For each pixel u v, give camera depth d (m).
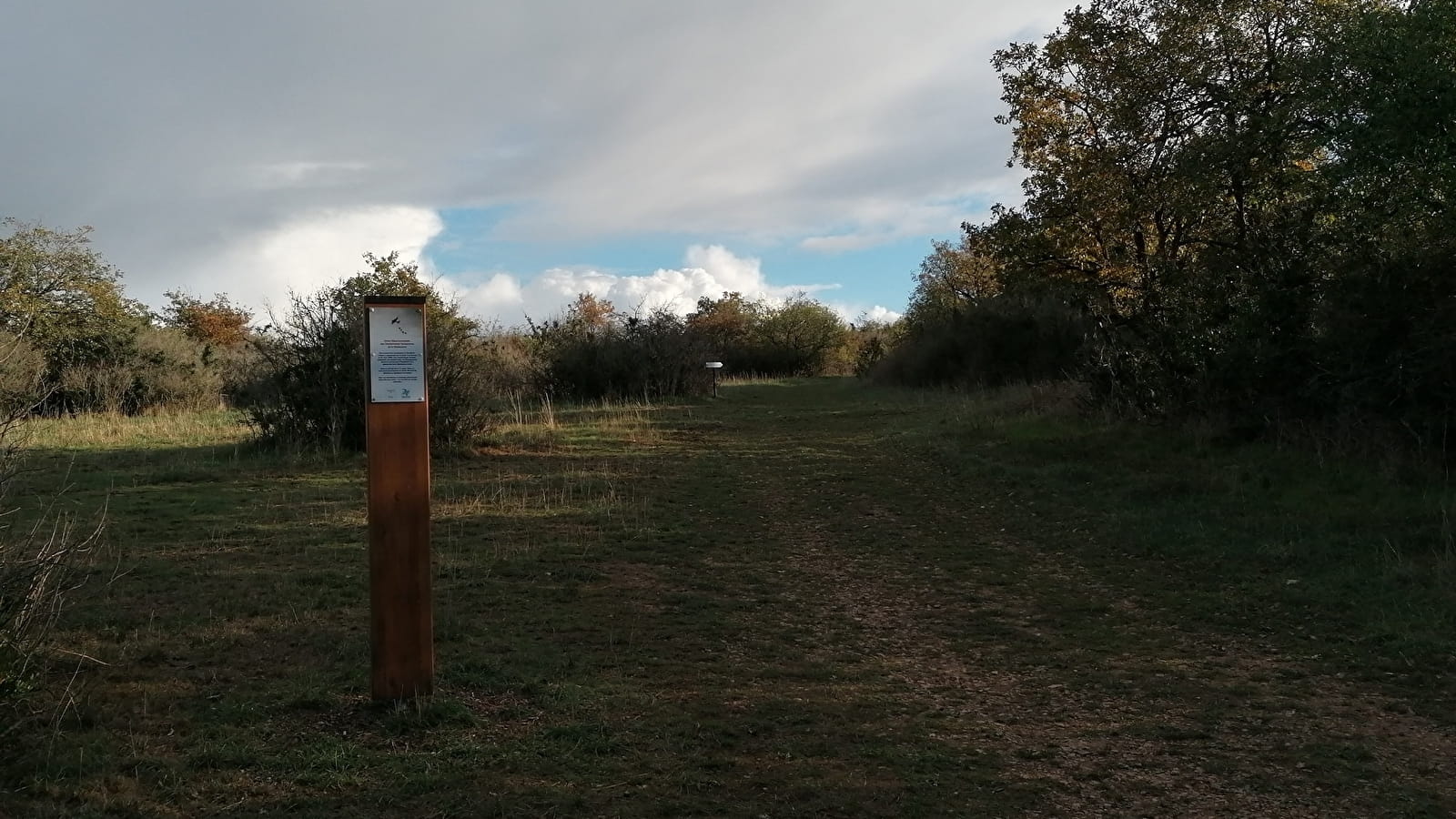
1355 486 9.49
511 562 7.94
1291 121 12.74
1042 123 17.70
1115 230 16.88
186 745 4.34
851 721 4.89
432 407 14.76
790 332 56.78
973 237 18.72
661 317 28.19
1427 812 3.94
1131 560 8.35
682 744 4.49
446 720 4.66
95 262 23.52
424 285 21.48
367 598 6.80
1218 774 4.31
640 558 8.34
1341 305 10.75
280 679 5.20
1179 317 13.44
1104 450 12.76
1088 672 5.71
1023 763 4.41
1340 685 5.43
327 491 11.20
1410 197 9.78
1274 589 7.21
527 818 3.77
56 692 4.90
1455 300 9.66
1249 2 14.23
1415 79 9.45
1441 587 6.70
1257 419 11.93
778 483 12.49
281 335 14.58
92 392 22.34
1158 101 15.31
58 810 3.67
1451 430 9.48
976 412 18.44
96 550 7.77
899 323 51.19
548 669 5.48
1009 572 8.12
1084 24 16.25
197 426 18.52
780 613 6.90
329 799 3.88
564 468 13.55
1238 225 14.48
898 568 8.28
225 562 7.77
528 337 28.19
